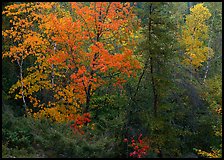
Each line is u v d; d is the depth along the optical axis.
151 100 18.22
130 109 18.22
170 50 16.30
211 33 35.88
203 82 28.80
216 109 20.39
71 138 16.61
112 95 22.41
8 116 15.85
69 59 18.33
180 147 20.52
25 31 18.31
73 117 18.19
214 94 21.72
